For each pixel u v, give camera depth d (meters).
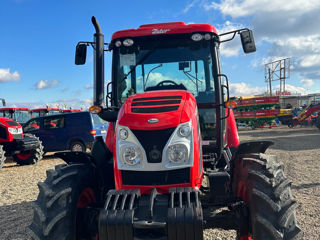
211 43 3.68
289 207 2.26
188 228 2.12
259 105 26.03
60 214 2.38
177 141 2.48
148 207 2.32
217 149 3.69
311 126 24.56
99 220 2.22
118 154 2.59
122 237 2.19
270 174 2.44
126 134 2.56
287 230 2.21
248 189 2.52
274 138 16.19
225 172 2.99
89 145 12.58
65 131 12.73
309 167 7.73
